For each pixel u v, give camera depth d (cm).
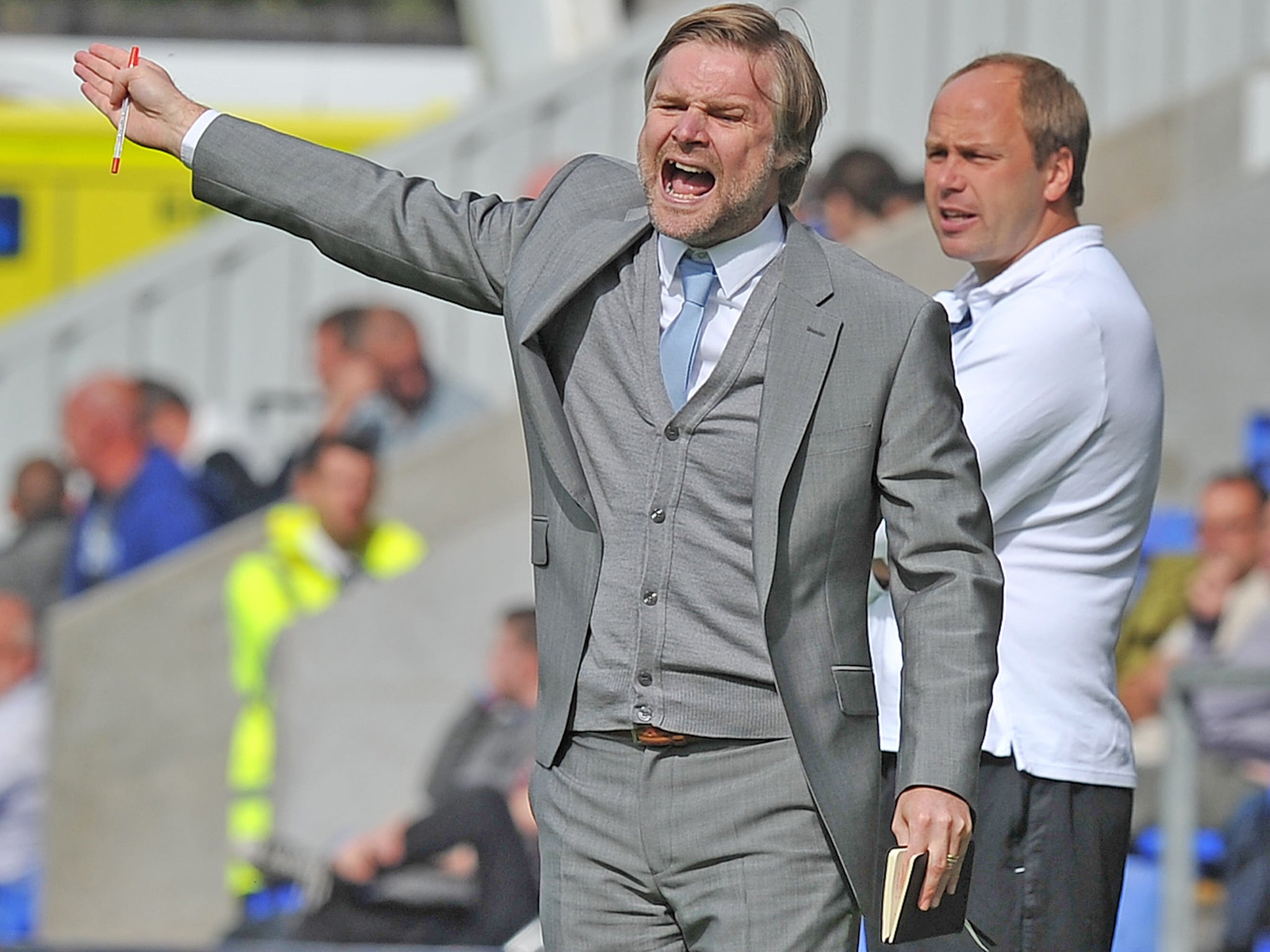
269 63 3359
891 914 891
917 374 933
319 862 2633
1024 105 1175
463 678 2759
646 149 938
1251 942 2178
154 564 2883
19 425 2947
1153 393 1162
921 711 916
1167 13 2884
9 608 2881
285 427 2948
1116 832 1142
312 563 2822
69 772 2836
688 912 940
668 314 955
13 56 3338
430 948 2500
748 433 931
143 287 2966
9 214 3186
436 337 2956
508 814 2556
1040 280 1166
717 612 927
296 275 2972
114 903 2792
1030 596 1132
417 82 3381
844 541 935
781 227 962
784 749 930
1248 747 2275
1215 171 2758
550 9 3347
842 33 2889
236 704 2812
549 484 965
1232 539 2436
